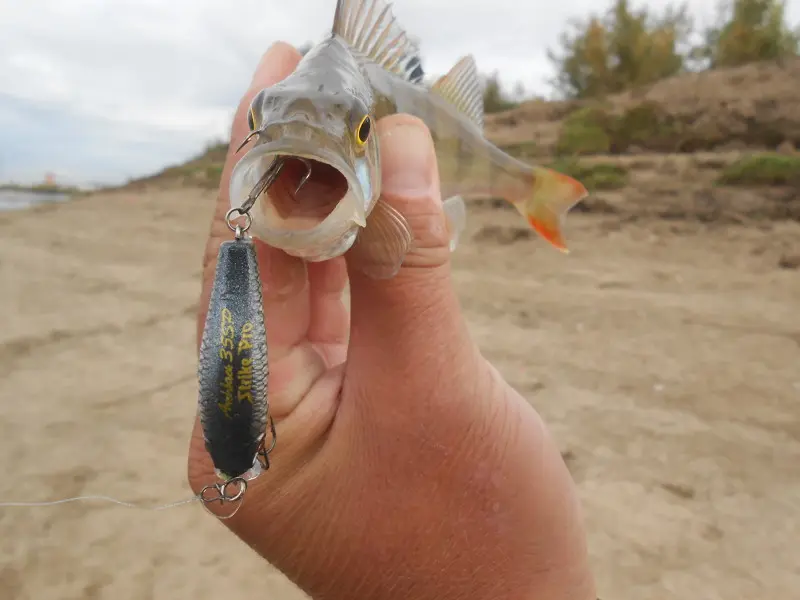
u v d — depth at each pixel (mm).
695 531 4176
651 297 8406
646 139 17922
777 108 17250
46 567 4172
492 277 9680
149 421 5879
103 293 9812
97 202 20469
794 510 4312
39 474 5105
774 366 6234
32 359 7336
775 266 9414
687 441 5090
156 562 4199
